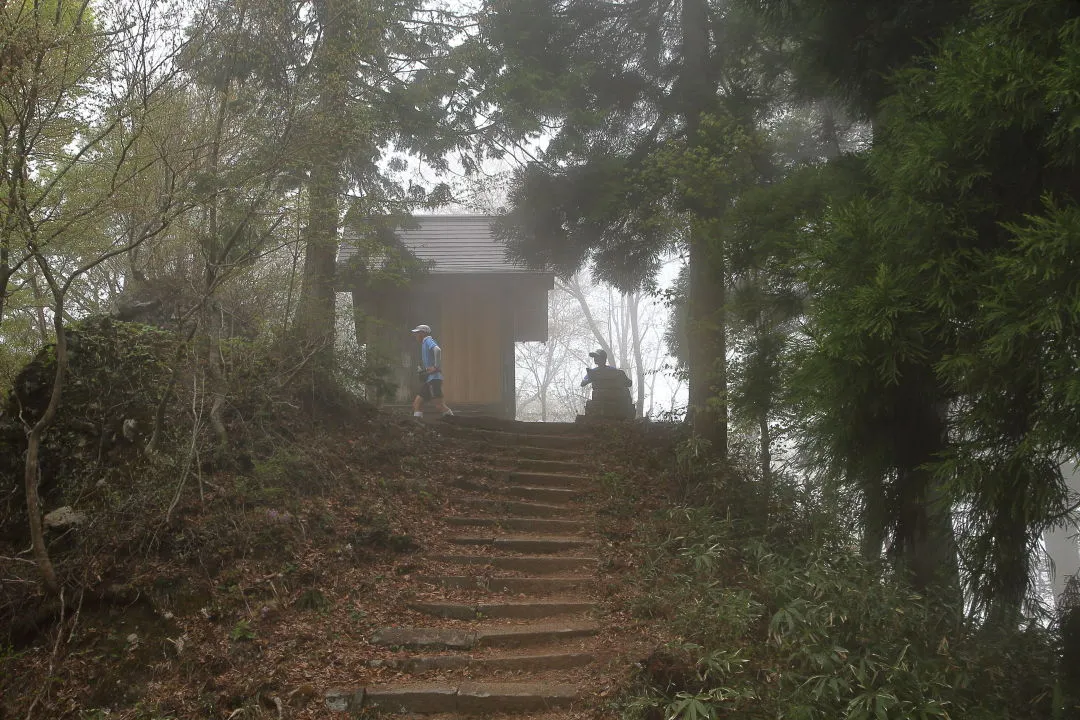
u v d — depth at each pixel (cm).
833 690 507
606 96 1136
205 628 569
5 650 547
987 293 505
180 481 638
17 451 645
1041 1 500
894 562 695
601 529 805
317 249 917
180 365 715
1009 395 512
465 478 902
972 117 512
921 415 626
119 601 576
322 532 703
